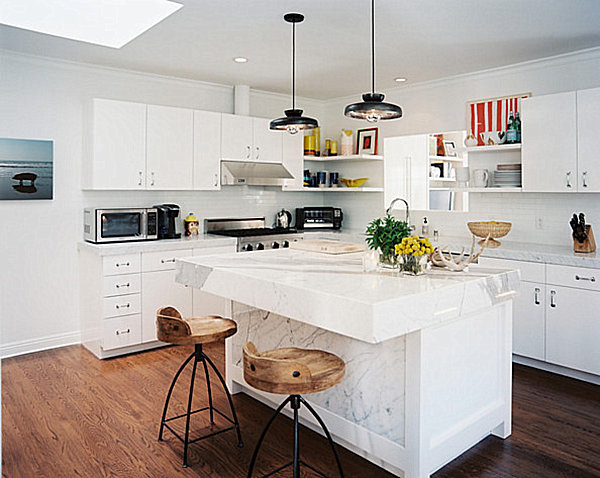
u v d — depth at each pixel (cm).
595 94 374
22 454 268
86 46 407
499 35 381
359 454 270
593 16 342
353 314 204
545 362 395
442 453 244
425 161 545
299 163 586
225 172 521
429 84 534
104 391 355
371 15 338
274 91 589
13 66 426
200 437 282
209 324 284
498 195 479
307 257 337
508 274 271
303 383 202
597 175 376
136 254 437
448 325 246
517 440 283
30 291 446
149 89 506
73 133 461
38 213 446
